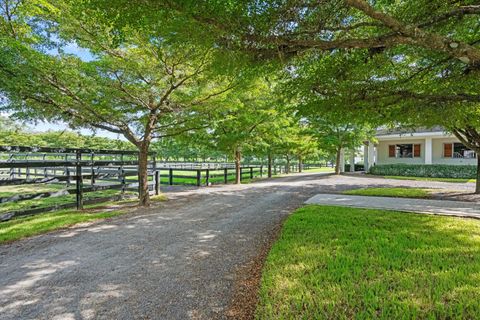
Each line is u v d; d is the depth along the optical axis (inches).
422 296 92.0
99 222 220.5
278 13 105.0
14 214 217.9
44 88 214.5
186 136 375.2
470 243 144.6
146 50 224.5
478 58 104.8
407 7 128.0
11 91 202.8
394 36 105.5
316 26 116.3
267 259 130.5
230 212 256.8
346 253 132.3
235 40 113.9
